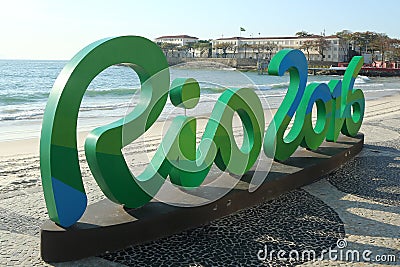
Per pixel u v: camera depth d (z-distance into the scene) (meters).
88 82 4.08
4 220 5.20
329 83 8.17
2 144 9.95
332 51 88.69
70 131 4.00
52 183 3.92
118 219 4.36
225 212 5.27
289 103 6.56
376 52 100.69
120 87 32.19
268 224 5.09
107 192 4.36
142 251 4.29
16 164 8.06
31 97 23.66
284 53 6.17
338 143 8.66
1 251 4.30
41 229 4.02
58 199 3.97
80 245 4.05
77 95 4.01
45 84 35.62
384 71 76.06
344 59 91.50
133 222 4.33
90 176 7.21
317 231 4.95
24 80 39.28
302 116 7.04
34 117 14.86
